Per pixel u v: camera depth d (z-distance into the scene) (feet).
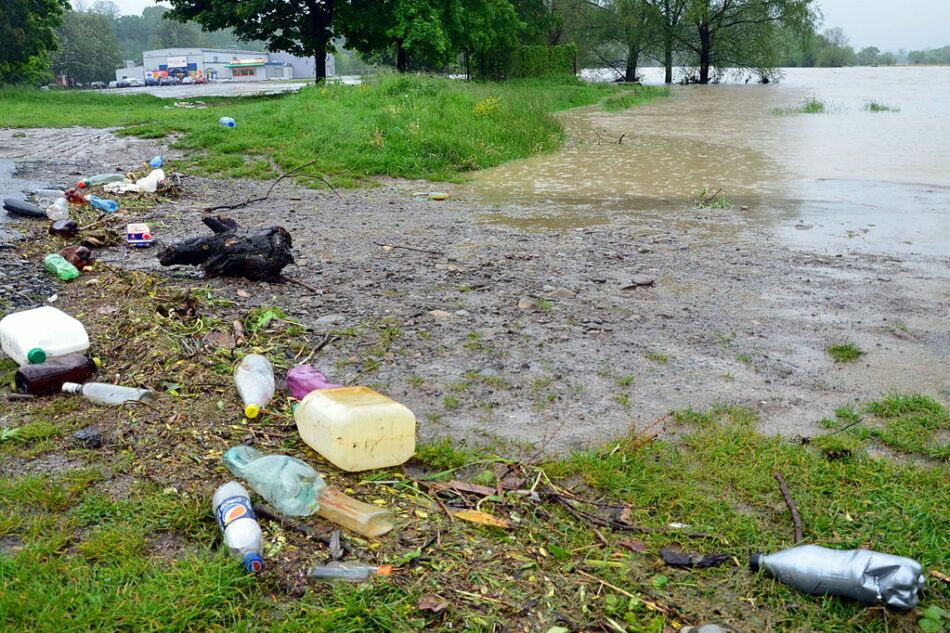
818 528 10.35
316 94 64.64
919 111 88.33
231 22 95.91
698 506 10.92
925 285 22.30
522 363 16.08
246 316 18.11
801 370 16.03
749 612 8.86
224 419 13.07
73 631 7.98
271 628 8.15
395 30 92.79
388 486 11.19
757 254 26.16
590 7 170.40
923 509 10.68
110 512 10.24
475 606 8.68
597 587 9.14
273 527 9.88
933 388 15.12
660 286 22.04
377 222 31.30
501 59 130.21
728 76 172.45
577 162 51.52
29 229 27.02
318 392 12.28
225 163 43.91
